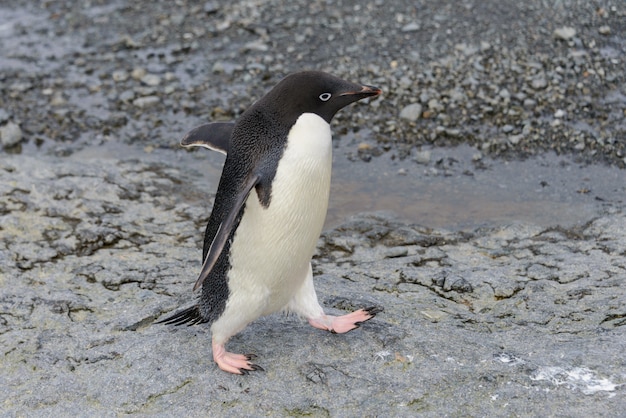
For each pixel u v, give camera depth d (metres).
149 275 11.55
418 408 8.32
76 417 8.48
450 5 20.12
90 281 11.45
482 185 14.55
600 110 16.22
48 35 20.86
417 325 9.79
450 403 8.34
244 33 19.98
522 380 8.55
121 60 19.39
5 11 22.48
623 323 9.96
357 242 12.64
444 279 11.24
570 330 9.88
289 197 8.08
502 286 10.98
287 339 9.36
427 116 16.44
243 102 17.42
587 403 8.16
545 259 11.77
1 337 9.95
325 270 11.77
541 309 10.41
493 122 16.16
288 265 8.48
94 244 12.55
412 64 18.02
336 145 15.98
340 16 20.20
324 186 8.25
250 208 8.18
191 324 9.34
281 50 19.12
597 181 14.45
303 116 8.13
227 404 8.48
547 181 14.54
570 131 15.70
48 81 18.67
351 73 17.92
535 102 16.52
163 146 16.25
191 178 14.99
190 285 11.21
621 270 11.29
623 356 8.84
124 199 13.98
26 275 11.59
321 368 8.83
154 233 12.97
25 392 8.94
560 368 8.70
